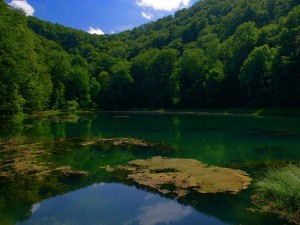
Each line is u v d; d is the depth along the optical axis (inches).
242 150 995.3
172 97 3590.1
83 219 484.7
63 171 748.6
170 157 900.0
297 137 1242.0
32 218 487.8
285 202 498.9
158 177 685.9
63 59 3592.5
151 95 3956.7
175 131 1487.5
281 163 810.8
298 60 2214.6
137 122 1990.7
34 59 2196.1
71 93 3816.4
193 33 6058.1
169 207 526.0
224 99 3110.2
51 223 471.5
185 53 3924.7
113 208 525.3
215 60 3558.1
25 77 1829.5
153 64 3868.1
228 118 2209.6
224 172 716.7
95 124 1850.4
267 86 2645.2
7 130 1502.2
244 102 3009.4
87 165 808.9
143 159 871.1
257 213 492.4
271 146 1055.0
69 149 1023.0
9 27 1636.3
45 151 987.3
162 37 6427.2
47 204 543.8
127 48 6899.6
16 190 612.1
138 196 577.9
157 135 1355.8
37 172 741.3
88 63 5315.0
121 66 4180.6
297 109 2314.2
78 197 575.8
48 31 6574.8
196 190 600.7
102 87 4185.5
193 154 942.4
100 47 6899.6
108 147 1062.4
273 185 536.7
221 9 6555.1
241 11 5093.5
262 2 5039.4
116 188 623.5
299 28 2288.4
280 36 2440.9
